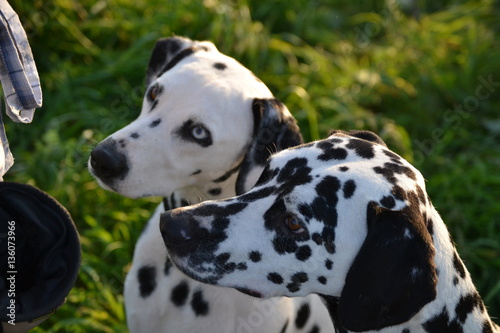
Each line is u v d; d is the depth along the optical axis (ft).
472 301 11.71
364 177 10.76
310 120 22.98
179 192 14.71
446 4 32.35
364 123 24.12
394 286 10.28
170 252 11.58
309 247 10.93
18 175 20.68
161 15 25.88
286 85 25.12
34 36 24.63
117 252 19.57
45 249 10.28
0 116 11.46
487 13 30.96
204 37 25.64
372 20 29.68
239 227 11.26
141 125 13.71
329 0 30.73
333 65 27.22
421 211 10.78
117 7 26.43
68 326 17.61
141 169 13.57
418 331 11.38
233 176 14.11
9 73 11.16
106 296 18.16
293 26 28.37
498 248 20.43
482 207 21.76
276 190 11.25
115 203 20.76
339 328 12.00
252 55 25.13
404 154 22.74
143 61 24.50
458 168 22.74
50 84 23.79
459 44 29.01
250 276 11.37
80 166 21.09
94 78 24.16
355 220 10.65
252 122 13.69
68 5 25.12
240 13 26.23
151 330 14.71
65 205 20.26
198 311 14.10
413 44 28.30
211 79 13.70
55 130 21.85
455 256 11.50
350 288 10.52
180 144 13.52
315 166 11.09
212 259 11.31
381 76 26.13
